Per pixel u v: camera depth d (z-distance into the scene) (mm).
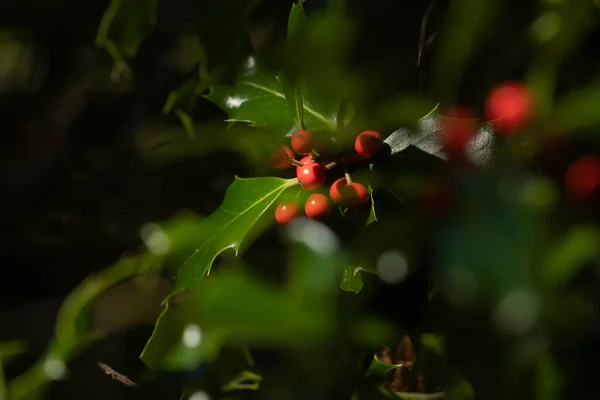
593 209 691
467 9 750
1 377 827
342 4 718
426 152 728
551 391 697
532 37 768
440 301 743
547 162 703
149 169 938
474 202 647
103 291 824
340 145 746
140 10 810
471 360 715
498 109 718
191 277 747
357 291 724
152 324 837
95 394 862
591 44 759
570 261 671
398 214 731
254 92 780
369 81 745
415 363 759
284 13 868
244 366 800
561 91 754
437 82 776
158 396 802
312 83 731
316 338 702
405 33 809
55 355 826
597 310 700
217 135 841
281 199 753
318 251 715
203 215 908
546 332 687
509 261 634
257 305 658
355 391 750
